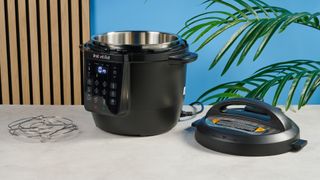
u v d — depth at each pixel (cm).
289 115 130
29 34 219
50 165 99
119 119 110
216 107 115
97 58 107
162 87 109
